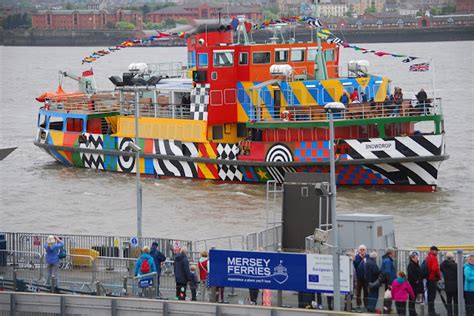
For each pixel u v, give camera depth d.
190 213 89.94
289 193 66.44
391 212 88.38
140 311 53.12
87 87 124.56
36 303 54.62
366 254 54.75
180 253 57.41
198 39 110.06
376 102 97.38
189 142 104.19
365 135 97.75
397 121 96.38
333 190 53.91
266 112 101.06
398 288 52.31
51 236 61.84
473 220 85.38
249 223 85.25
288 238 66.62
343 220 62.38
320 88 100.31
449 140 134.00
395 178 96.94
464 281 53.00
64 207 95.00
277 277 56.00
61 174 111.94
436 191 97.19
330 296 55.47
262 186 101.25
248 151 100.56
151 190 100.75
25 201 98.38
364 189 97.81
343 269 54.44
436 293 55.38
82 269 63.09
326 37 102.69
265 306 52.38
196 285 57.69
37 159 123.69
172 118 105.62
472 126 148.00
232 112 104.19
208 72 102.62
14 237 67.38
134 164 109.00
